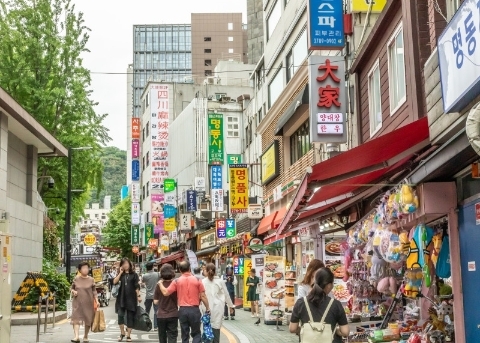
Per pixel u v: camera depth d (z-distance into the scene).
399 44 12.77
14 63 33.78
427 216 8.56
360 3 16.00
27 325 19.33
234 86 62.94
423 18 11.30
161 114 65.44
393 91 13.20
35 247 27.02
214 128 41.03
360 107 16.12
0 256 10.66
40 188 37.09
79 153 37.19
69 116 35.84
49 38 34.47
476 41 6.22
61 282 24.52
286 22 27.12
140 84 150.75
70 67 35.12
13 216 23.50
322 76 15.99
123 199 94.00
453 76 7.02
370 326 10.81
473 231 7.68
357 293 12.22
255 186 37.38
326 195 10.65
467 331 7.93
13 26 34.44
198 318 11.87
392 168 9.79
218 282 12.62
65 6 35.16
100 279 32.66
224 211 43.84
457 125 7.45
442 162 7.09
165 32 152.62
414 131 8.14
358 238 11.49
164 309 12.16
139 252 78.12
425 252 8.40
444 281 9.05
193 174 55.22
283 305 19.28
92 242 49.22
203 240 44.31
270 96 31.38
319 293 6.53
